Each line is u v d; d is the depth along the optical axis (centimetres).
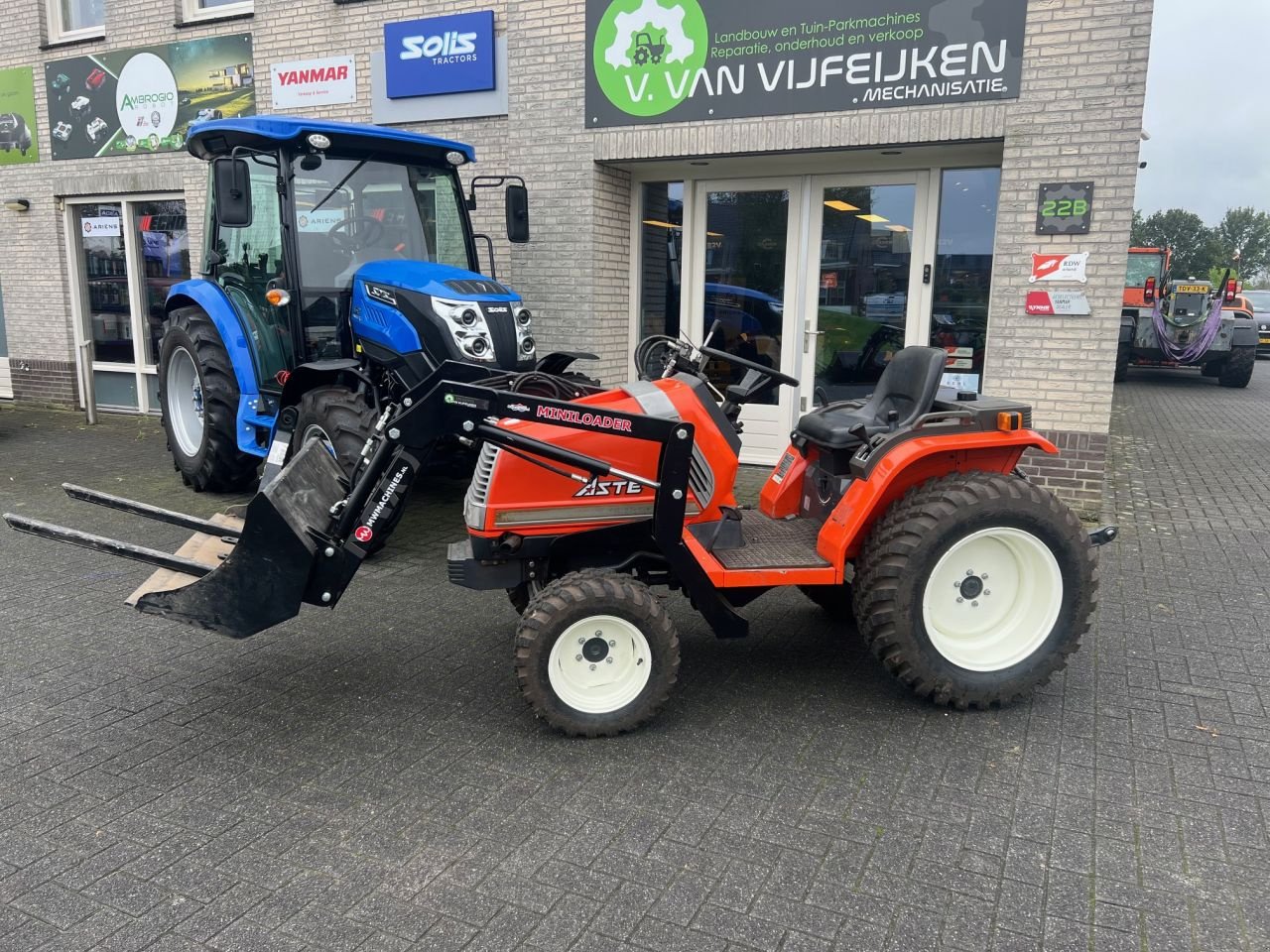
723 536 388
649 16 727
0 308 1159
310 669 412
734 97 711
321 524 363
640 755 340
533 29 776
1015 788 317
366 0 845
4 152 1101
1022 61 621
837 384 792
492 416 349
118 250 1074
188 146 667
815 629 464
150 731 356
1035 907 257
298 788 317
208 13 949
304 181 607
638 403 373
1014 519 359
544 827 295
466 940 245
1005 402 402
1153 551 593
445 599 502
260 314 654
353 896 262
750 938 246
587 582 344
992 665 367
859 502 366
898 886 267
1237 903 259
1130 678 404
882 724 364
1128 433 1124
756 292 805
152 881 268
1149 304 1795
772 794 314
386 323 571
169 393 741
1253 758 337
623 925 250
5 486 741
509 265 827
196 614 347
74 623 463
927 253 732
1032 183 631
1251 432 1136
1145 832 292
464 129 826
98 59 1012
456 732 357
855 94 673
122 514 660
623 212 824
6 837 288
